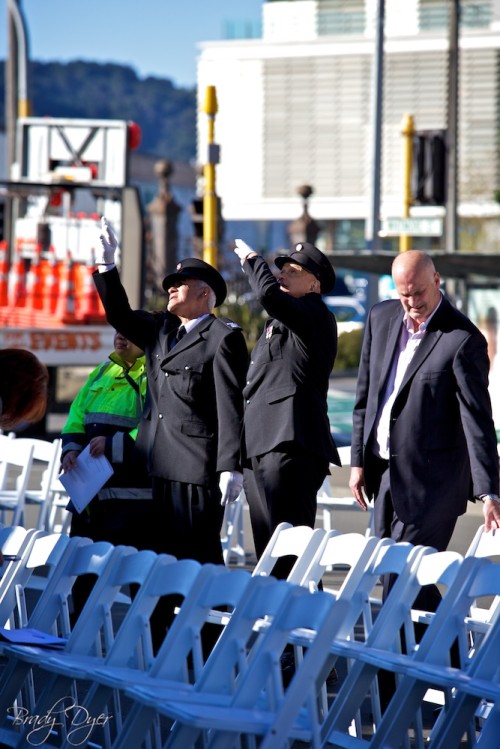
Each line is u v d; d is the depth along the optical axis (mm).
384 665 13875
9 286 48969
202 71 135875
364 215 131375
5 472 27875
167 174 75375
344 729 14523
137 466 19969
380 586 25938
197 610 13914
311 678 12711
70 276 48375
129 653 14469
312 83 132125
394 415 17359
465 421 16859
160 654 13922
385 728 14031
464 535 30875
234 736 13039
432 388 17141
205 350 18500
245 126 135125
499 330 47156
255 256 18531
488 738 13766
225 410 18219
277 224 137500
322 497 26594
